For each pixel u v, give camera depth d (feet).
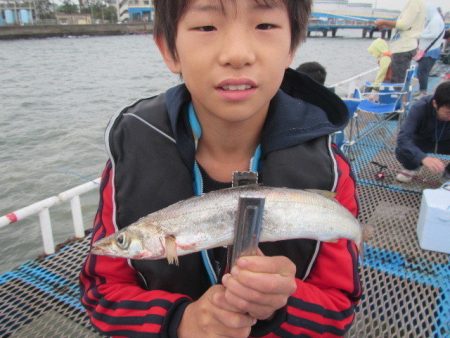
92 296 1.39
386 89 7.91
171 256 1.15
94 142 10.15
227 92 1.10
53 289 3.06
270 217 1.16
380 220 4.00
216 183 1.45
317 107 1.55
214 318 1.11
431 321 2.65
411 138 4.99
